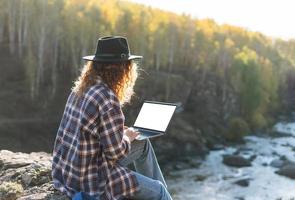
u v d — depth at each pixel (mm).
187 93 87375
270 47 148375
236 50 111688
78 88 4551
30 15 84688
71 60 84125
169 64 97938
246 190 40406
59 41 85875
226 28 144875
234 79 95938
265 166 52000
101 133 4312
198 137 69188
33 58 77000
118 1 117750
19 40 83688
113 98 4344
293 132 83188
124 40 4523
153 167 5246
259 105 95000
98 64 4473
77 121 4457
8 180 6574
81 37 84188
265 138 75875
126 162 5016
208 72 98375
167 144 65375
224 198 37438
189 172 48969
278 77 123312
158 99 85188
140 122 5484
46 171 6609
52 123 69625
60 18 86375
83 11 96500
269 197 38344
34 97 74688
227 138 75938
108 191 4496
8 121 66438
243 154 60906
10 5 87875
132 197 4727
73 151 4465
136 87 84500
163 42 92375
